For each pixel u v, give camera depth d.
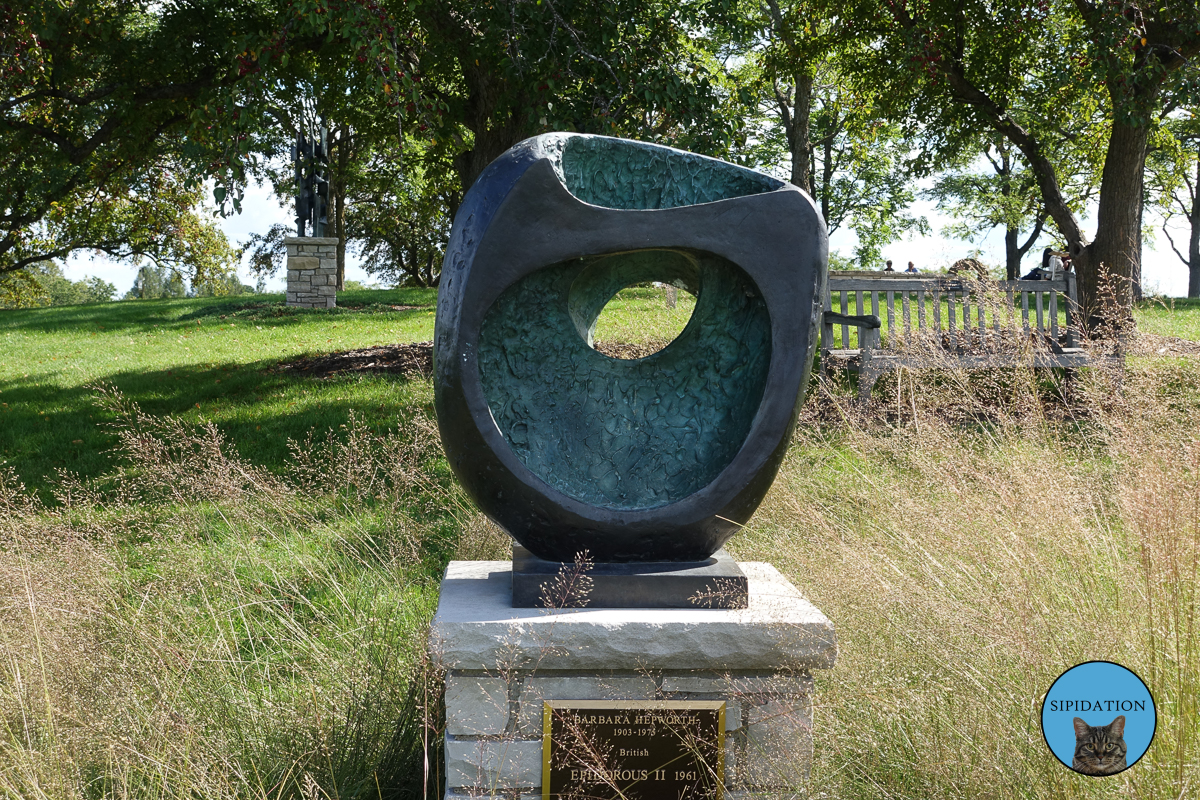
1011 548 2.85
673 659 2.34
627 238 2.38
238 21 9.24
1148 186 22.02
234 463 4.05
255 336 13.37
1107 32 7.68
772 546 3.78
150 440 4.27
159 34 9.20
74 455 6.54
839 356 6.71
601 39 7.00
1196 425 3.10
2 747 2.39
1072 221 9.91
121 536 4.03
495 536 4.14
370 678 2.92
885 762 2.51
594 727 2.35
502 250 2.35
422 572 4.02
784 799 2.40
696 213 2.40
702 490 2.48
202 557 3.83
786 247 2.44
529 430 2.56
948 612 2.56
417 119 7.21
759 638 2.35
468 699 2.35
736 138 7.37
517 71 7.50
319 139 18.84
